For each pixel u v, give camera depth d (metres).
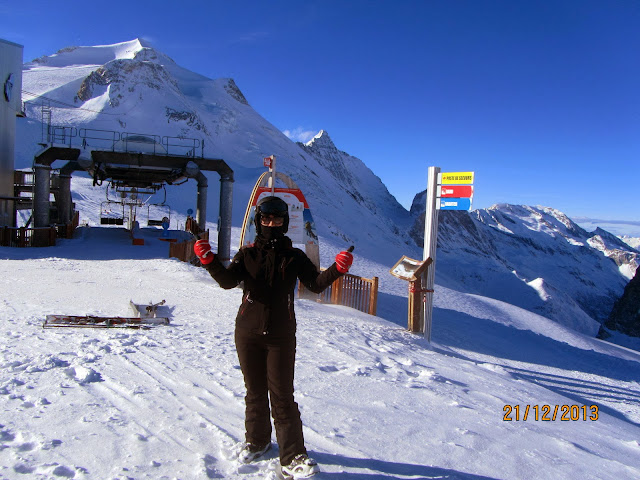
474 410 4.23
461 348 11.24
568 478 2.92
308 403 3.82
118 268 14.41
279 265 2.65
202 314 7.71
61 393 3.57
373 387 4.50
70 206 31.41
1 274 11.48
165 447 2.78
